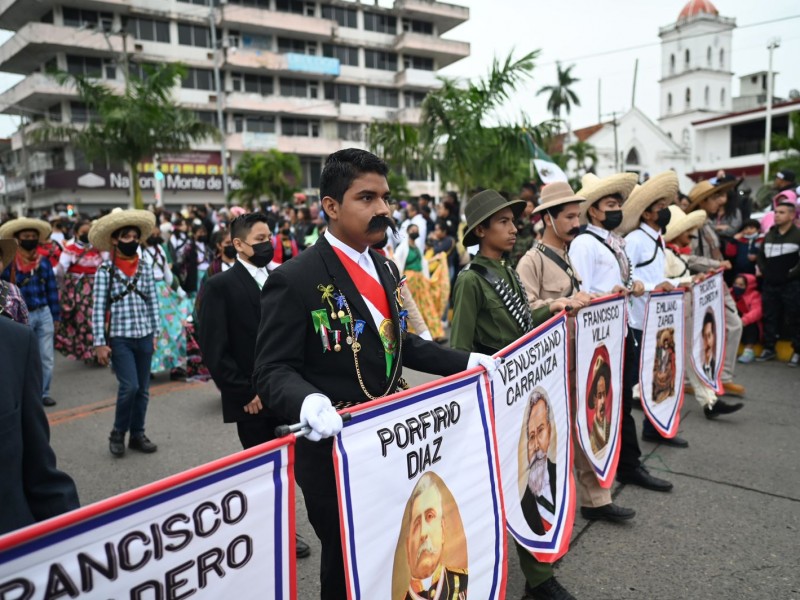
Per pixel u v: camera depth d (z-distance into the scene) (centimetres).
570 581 285
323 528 198
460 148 1147
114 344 462
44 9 3256
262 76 3919
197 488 133
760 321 697
